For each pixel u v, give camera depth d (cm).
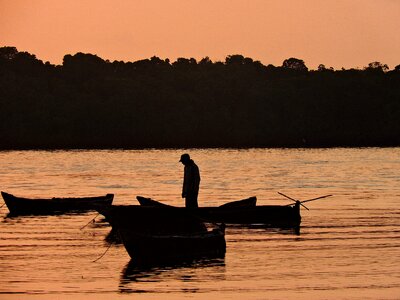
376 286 5266
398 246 6831
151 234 6500
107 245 7000
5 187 14350
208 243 6412
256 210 8388
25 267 5953
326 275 5609
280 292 5128
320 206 10394
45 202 9612
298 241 7156
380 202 10962
